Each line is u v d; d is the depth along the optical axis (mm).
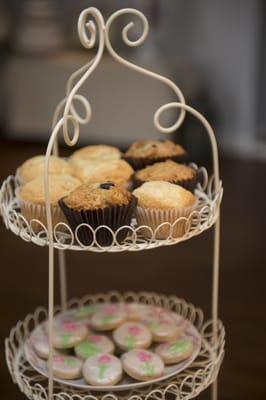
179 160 1497
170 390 1354
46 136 4566
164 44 4492
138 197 1278
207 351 1496
